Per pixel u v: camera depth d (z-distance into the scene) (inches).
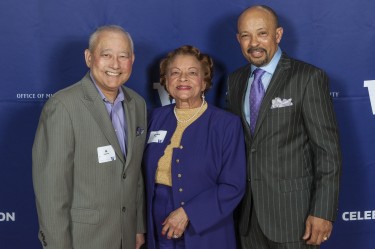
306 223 86.5
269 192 87.7
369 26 111.0
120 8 106.9
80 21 106.0
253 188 89.0
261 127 87.7
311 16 110.3
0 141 106.7
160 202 87.8
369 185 115.0
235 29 109.8
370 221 116.0
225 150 86.7
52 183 75.3
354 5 110.3
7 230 108.7
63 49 106.2
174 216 84.1
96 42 80.0
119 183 81.0
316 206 84.8
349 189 114.7
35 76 106.2
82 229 78.2
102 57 79.4
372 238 116.5
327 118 84.7
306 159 88.2
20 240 109.0
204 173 86.1
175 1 108.1
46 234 76.2
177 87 87.8
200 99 91.3
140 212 92.0
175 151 86.7
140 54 108.6
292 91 86.0
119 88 85.3
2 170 107.3
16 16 104.4
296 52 111.0
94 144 78.4
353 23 110.8
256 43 87.3
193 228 85.6
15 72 105.7
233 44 110.2
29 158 107.6
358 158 114.1
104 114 79.8
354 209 115.3
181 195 85.6
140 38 108.1
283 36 110.4
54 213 75.5
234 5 109.1
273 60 89.8
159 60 109.2
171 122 90.3
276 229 87.8
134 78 109.2
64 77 107.0
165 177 87.5
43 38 105.6
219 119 88.0
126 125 84.1
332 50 111.3
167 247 88.4
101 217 79.4
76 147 77.6
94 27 106.5
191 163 86.1
